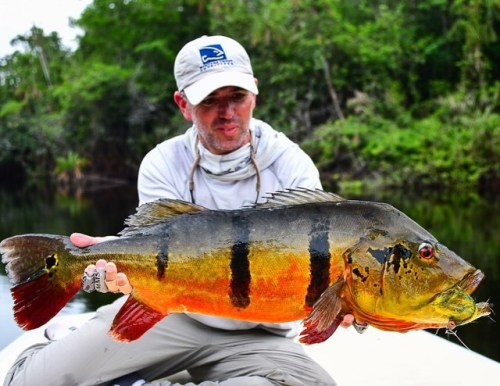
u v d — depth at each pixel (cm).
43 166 1268
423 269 85
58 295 93
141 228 93
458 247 413
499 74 936
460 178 806
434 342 150
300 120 944
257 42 971
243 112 112
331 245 87
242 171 115
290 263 88
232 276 90
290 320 91
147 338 114
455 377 131
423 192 793
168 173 118
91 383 113
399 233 86
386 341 151
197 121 113
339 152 882
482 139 801
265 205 92
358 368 136
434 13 1014
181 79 116
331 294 86
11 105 1287
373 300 87
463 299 85
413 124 902
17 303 93
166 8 1171
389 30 981
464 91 913
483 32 912
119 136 1142
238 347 114
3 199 891
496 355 217
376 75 959
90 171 1170
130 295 93
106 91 1105
